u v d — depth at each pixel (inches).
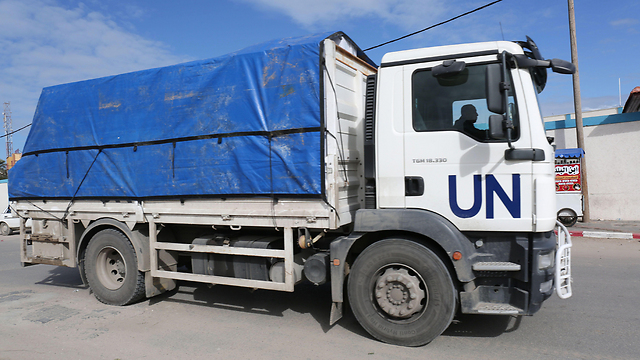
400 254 153.5
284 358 148.4
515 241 148.3
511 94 148.9
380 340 160.7
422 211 154.1
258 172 171.6
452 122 154.0
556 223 158.7
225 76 179.3
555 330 169.0
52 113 230.8
